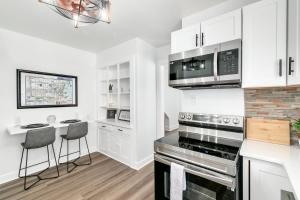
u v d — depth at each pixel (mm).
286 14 1308
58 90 3086
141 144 2992
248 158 1333
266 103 1659
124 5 1867
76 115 3338
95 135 3748
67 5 1230
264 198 1273
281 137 1531
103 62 3588
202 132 1935
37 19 2164
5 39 2475
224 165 1245
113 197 2082
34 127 2496
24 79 2656
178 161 1500
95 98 3773
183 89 2117
